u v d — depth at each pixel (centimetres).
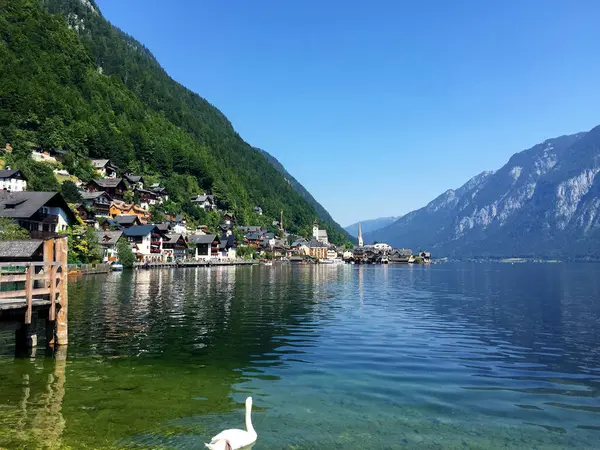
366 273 12875
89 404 1457
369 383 1723
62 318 2252
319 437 1225
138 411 1401
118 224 13762
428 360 2102
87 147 18762
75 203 12681
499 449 1166
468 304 4572
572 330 2981
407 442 1202
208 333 2697
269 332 2759
